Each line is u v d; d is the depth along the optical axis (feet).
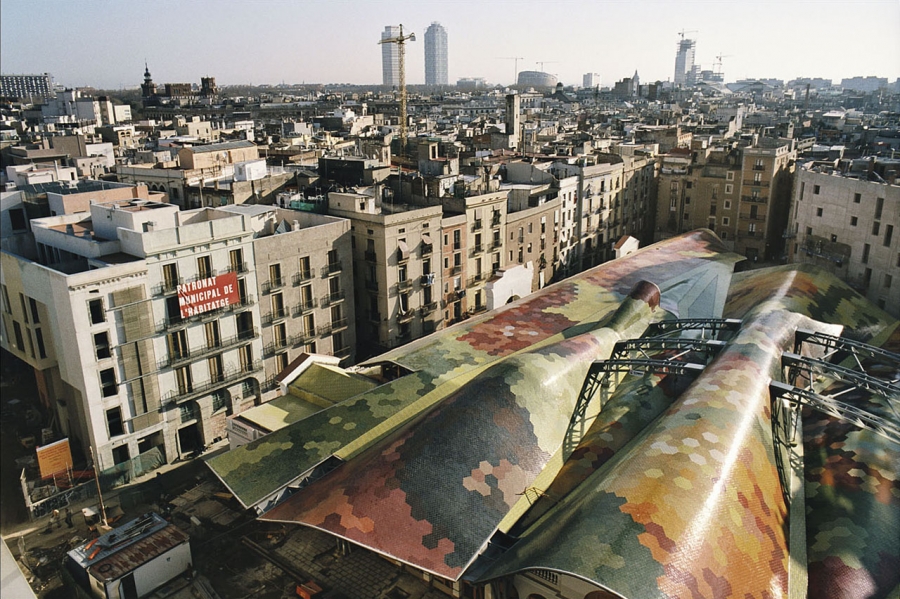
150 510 181.68
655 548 114.83
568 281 284.61
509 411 159.63
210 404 216.33
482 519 135.95
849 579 127.75
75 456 197.36
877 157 345.72
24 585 22.07
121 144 554.05
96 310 184.96
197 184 326.65
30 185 264.93
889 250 270.46
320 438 167.22
